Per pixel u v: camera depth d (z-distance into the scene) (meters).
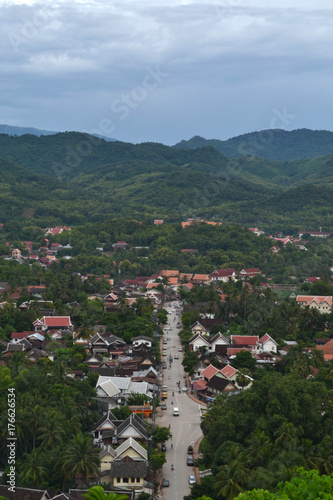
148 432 154.62
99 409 174.62
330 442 129.50
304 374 187.38
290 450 123.88
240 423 140.12
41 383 167.25
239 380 187.62
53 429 138.38
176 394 195.38
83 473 130.25
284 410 140.12
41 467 127.38
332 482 85.69
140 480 131.38
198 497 121.69
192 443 157.88
